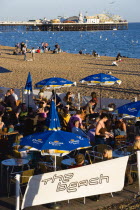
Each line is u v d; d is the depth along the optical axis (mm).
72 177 26812
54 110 27922
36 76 100062
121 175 28812
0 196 29062
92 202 28125
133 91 78375
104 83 53094
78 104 57875
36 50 182125
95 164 27500
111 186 28516
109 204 27781
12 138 45031
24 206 25812
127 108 35656
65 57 159750
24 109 52312
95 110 53281
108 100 57344
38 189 25938
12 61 139375
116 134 39125
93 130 39875
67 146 25766
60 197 26734
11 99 57188
